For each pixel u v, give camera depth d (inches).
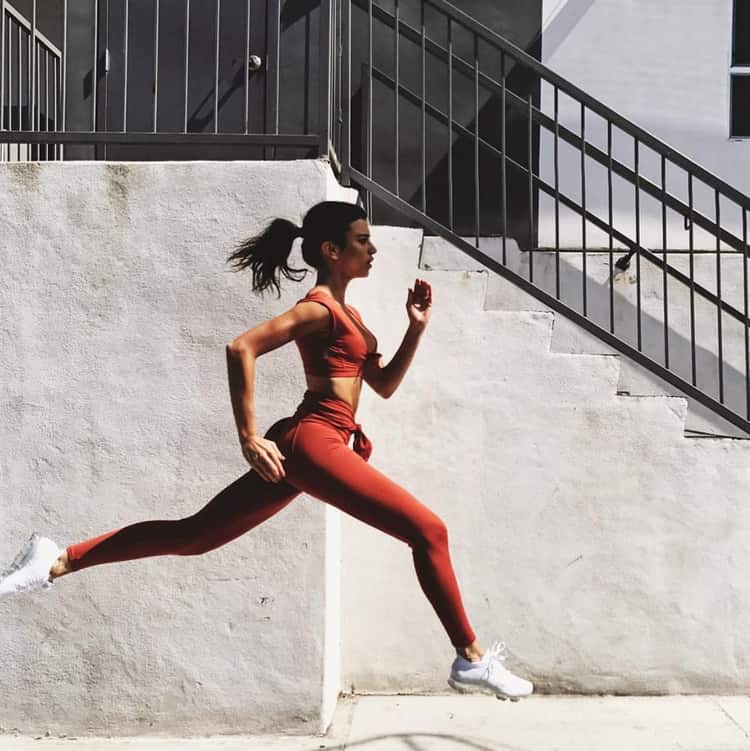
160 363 176.2
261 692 172.9
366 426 194.7
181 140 184.2
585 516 192.2
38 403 175.9
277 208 176.9
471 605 192.4
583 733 172.4
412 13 248.1
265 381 175.8
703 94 245.0
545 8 246.5
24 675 174.1
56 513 174.9
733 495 192.1
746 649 191.3
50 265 177.0
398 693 194.5
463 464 193.5
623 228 242.4
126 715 173.2
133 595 174.6
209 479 175.0
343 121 203.6
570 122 245.0
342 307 137.7
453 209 245.4
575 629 191.9
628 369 233.8
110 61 244.1
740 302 235.9
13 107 242.5
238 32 244.7
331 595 180.7
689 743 167.5
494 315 194.7
